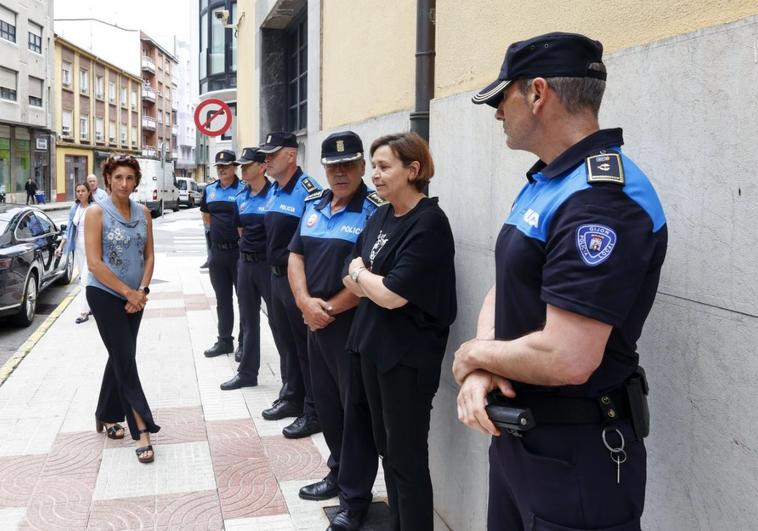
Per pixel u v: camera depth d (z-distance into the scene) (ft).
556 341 4.39
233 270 19.65
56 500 10.94
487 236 8.65
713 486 5.02
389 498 9.19
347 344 9.01
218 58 60.64
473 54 9.25
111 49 191.62
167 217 99.35
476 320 9.02
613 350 4.71
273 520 10.34
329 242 10.35
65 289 34.81
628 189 4.46
